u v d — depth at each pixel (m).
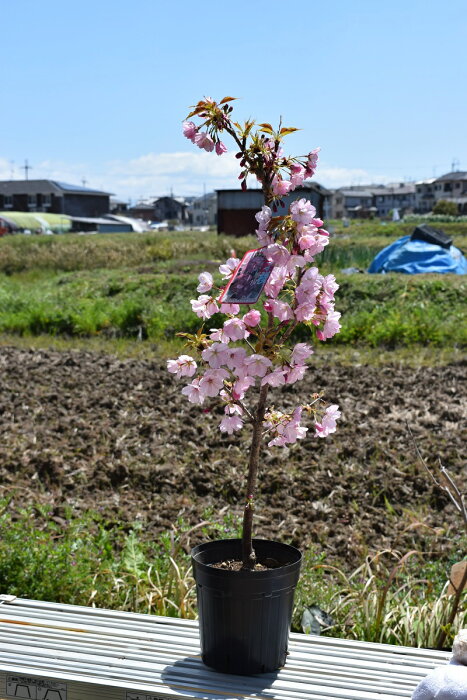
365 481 6.82
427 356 12.44
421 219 94.00
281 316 2.98
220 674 2.91
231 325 3.02
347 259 23.41
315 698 2.72
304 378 10.47
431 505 6.52
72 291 19.03
